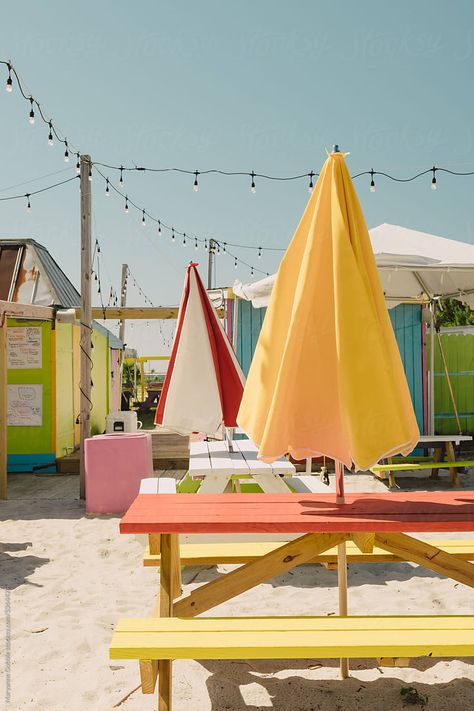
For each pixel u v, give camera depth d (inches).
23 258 554.9
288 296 128.0
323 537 130.6
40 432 458.6
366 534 123.2
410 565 220.8
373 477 404.5
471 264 328.2
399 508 130.4
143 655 102.5
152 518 122.9
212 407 246.5
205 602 130.0
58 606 182.1
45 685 134.2
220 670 141.8
